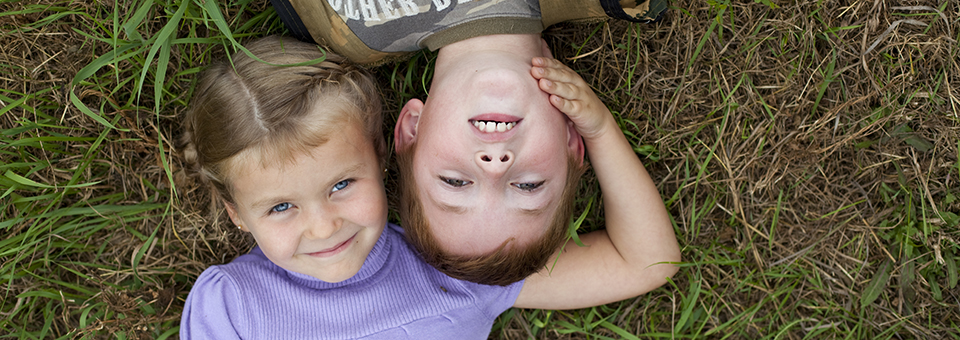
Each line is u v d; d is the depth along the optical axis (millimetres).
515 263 1160
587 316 1575
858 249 1514
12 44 1334
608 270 1417
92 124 1391
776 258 1551
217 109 1159
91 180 1427
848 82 1410
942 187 1429
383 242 1386
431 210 1121
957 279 1458
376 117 1261
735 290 1544
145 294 1472
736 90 1433
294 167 1112
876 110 1394
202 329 1333
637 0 1114
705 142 1471
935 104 1377
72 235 1454
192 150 1303
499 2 1105
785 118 1441
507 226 1088
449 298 1362
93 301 1488
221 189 1215
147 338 1506
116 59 1095
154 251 1512
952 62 1347
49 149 1365
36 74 1354
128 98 1394
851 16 1358
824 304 1558
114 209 1414
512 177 1058
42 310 1509
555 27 1390
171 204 1339
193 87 1338
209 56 1361
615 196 1346
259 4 1354
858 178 1483
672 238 1410
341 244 1211
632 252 1396
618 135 1284
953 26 1339
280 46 1209
